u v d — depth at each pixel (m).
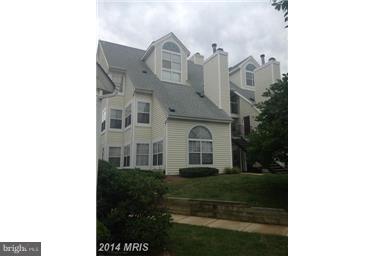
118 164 7.40
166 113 7.61
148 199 3.23
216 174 7.17
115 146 7.59
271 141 4.64
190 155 7.66
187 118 7.77
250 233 3.92
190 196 5.22
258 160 5.25
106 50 8.10
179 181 6.18
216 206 4.84
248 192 5.10
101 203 3.27
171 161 7.40
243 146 7.77
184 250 3.36
